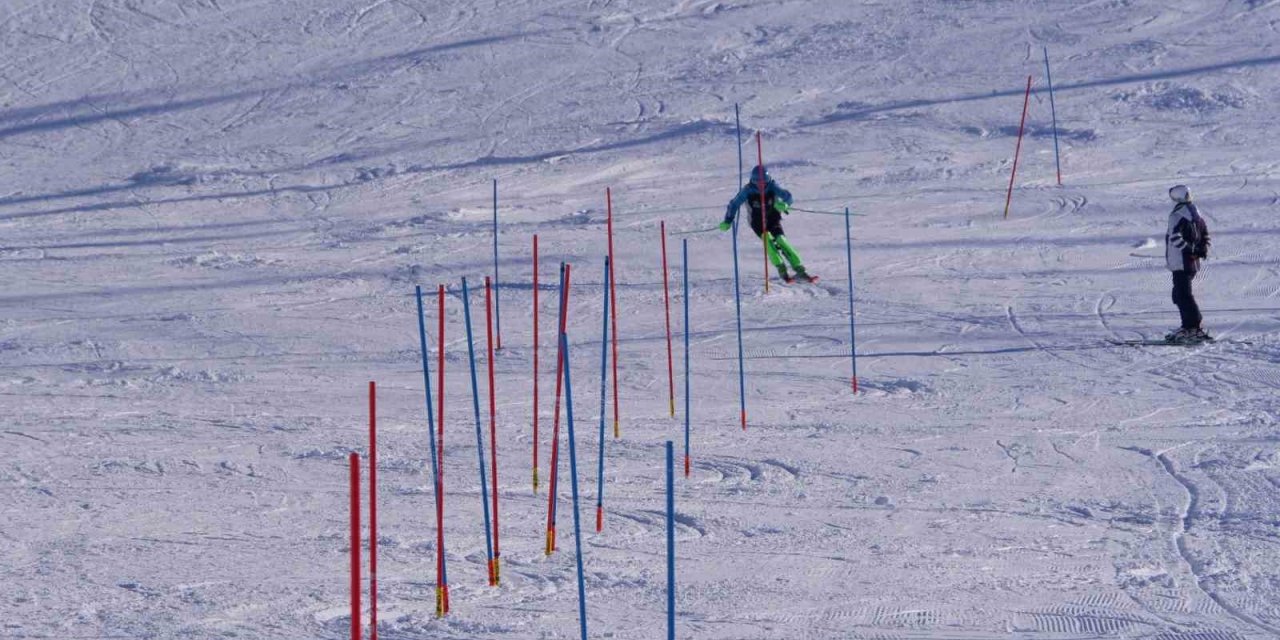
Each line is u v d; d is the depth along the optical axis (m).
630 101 132.75
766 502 28.75
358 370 48.34
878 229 76.31
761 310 58.06
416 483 30.69
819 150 105.94
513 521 27.00
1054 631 19.94
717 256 71.06
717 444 35.22
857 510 27.98
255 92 144.50
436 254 73.88
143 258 75.44
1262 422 36.78
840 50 146.38
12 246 80.69
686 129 117.56
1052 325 53.16
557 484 30.66
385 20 170.50
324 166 112.19
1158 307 55.56
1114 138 102.44
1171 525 26.38
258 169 112.56
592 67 148.12
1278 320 52.16
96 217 93.31
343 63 154.00
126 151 123.69
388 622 20.42
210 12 173.88
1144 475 30.91
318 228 85.25
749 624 20.36
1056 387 42.59
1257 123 104.44
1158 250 66.88
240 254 75.94
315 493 29.72
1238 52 130.25
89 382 45.78
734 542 25.45
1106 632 19.86
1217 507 27.73
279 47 160.50
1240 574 22.80
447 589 22.14
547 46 156.88
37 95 145.38
